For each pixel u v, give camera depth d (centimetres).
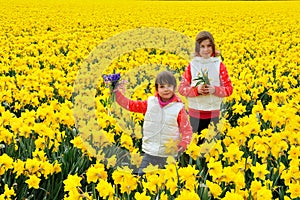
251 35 2191
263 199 359
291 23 2789
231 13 3531
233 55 1405
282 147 483
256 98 833
